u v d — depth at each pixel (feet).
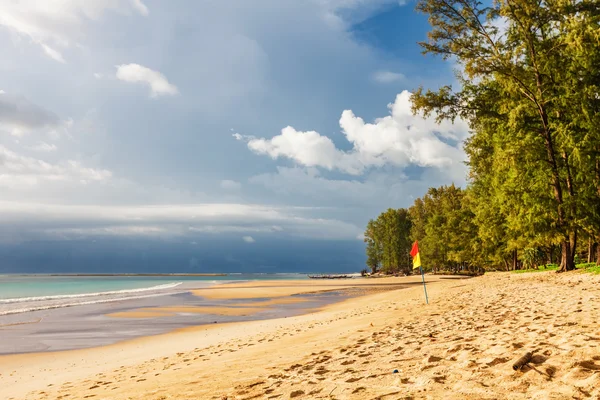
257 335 47.29
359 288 177.37
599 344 14.55
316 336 36.86
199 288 216.13
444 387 12.39
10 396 29.35
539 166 87.10
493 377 12.48
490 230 132.36
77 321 81.56
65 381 33.24
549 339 17.12
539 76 86.07
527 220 87.30
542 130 88.84
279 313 90.84
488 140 106.73
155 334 64.23
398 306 58.90
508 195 90.12
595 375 10.62
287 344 34.24
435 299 61.00
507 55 86.99
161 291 191.42
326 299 126.31
